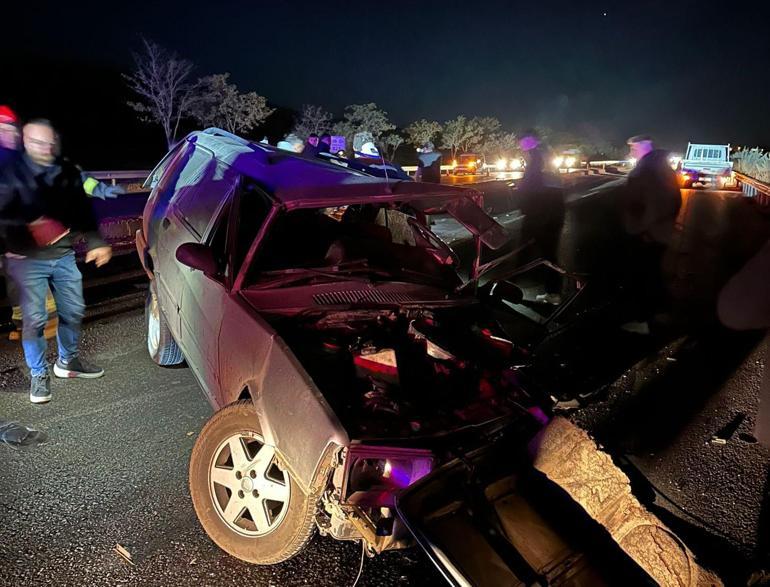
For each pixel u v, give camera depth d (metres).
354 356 3.10
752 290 7.80
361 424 2.66
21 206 3.84
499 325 3.83
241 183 3.48
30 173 3.85
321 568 2.90
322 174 3.68
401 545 2.57
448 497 2.51
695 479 3.75
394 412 2.80
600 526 2.59
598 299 7.29
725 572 2.98
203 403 4.43
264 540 2.73
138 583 2.73
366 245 4.08
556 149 38.50
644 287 7.90
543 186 8.51
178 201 4.35
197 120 38.78
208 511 2.92
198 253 3.18
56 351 5.21
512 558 2.39
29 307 4.07
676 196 9.59
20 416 4.11
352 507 2.50
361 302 3.47
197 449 2.96
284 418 2.58
